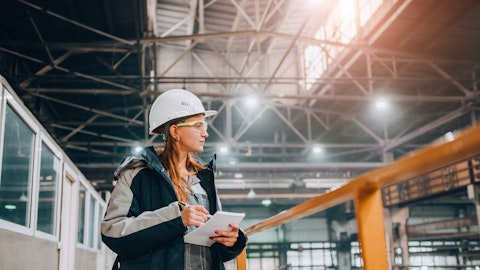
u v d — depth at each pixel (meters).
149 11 16.50
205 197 1.87
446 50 16.27
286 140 24.64
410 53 16.14
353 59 17.12
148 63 16.53
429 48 16.11
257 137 24.25
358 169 21.12
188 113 1.82
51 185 6.09
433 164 0.99
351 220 26.92
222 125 22.91
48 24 12.60
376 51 15.84
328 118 20.73
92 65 15.20
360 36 16.39
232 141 18.19
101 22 12.90
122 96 17.92
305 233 27.39
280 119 22.25
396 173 1.12
